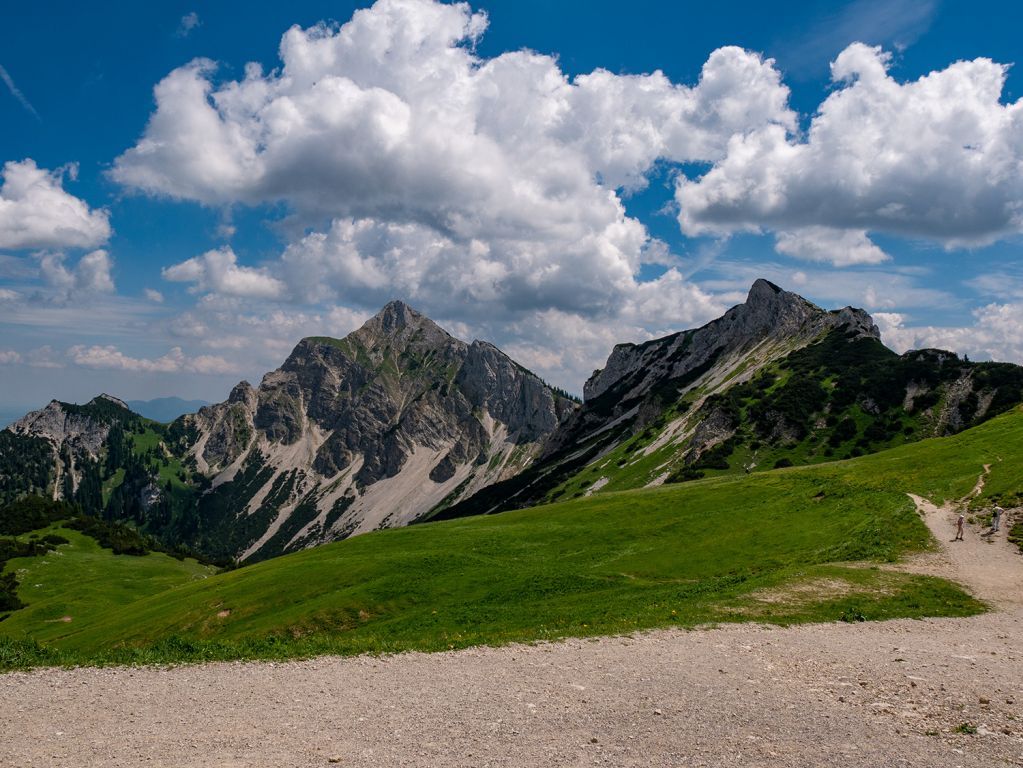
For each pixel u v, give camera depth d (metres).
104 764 13.36
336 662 22.88
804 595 35.00
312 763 13.55
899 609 32.38
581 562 55.72
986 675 21.27
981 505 52.66
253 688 19.34
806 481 74.19
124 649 23.97
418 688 19.38
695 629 28.75
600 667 22.02
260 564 78.25
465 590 49.69
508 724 16.09
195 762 13.53
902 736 15.69
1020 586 36.38
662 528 63.84
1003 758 14.46
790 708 17.59
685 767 13.60
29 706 17.31
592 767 13.49
